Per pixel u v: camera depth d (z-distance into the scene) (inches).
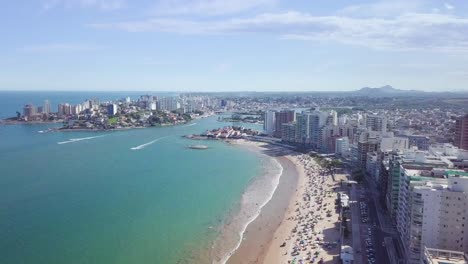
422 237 6245.1
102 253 6815.9
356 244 7253.9
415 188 6304.1
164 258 6781.5
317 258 6796.3
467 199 6082.7
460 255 5132.9
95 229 7849.4
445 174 7214.6
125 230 7869.1
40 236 7426.2
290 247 7322.8
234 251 7190.0
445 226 6161.4
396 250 7027.6
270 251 7204.7
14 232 7578.7
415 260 6289.4
